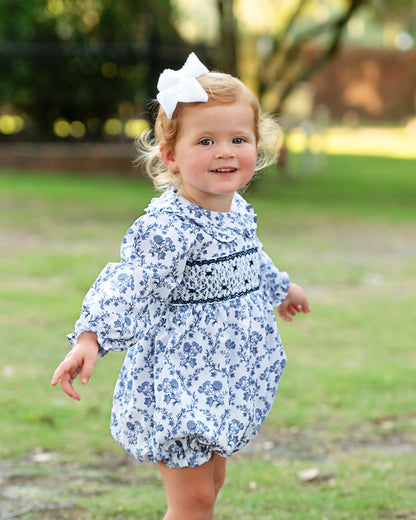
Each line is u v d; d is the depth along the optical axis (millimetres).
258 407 3211
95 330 2807
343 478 4340
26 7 19812
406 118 49031
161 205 3127
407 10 21438
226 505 3988
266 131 3344
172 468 3035
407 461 4582
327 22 17906
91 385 5754
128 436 3129
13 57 19938
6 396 5430
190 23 22875
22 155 19734
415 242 12508
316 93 49469
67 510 3922
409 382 5961
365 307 8289
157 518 3859
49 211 13945
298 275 9719
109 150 20141
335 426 5129
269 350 3281
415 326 7582
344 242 12258
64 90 20469
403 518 3871
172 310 3074
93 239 11562
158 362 3041
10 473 4336
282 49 19000
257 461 4594
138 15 20328
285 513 3910
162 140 3178
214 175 3041
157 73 19500
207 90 3035
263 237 12398
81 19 20234
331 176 22625
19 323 7219
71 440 4789
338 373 6074
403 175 23359
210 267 3080
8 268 9438
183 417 2959
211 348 3062
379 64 49188
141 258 3020
